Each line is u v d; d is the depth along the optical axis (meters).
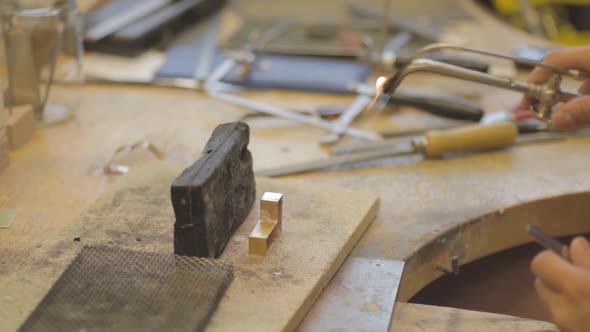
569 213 1.26
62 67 1.41
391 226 1.16
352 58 1.66
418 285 1.14
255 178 1.21
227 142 1.08
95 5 1.82
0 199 1.19
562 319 0.94
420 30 1.79
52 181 1.24
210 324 0.96
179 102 1.50
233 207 1.09
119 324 0.94
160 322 0.94
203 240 1.02
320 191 1.18
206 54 1.66
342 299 1.02
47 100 1.41
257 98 1.53
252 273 1.03
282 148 1.36
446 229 1.16
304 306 0.99
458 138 1.32
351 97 1.54
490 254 1.28
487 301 1.37
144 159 1.31
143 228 1.10
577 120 1.16
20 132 1.32
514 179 1.28
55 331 0.93
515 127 1.35
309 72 1.59
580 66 1.23
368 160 1.32
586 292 0.92
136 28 1.69
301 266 1.04
